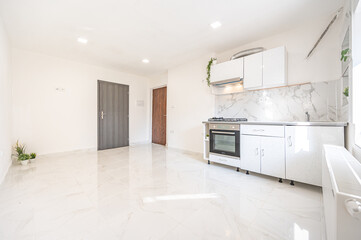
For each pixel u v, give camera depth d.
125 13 2.18
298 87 2.51
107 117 4.60
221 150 2.82
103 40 2.94
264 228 1.28
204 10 2.14
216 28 2.57
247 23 2.44
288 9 2.13
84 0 1.93
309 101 2.41
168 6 2.05
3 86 2.36
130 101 5.16
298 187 2.04
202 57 3.75
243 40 2.96
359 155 1.33
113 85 4.74
